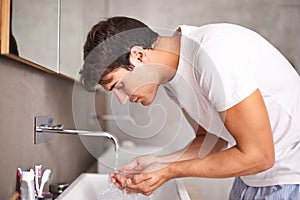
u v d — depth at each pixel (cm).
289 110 133
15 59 115
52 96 161
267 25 314
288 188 137
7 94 112
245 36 124
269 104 131
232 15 314
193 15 316
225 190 231
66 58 176
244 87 113
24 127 127
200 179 221
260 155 116
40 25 137
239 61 115
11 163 116
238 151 117
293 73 136
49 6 148
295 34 314
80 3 207
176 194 144
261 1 314
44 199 131
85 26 224
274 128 135
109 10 317
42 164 146
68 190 142
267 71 125
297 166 136
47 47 146
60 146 172
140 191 115
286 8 313
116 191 121
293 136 135
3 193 110
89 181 161
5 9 106
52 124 155
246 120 114
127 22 111
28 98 131
